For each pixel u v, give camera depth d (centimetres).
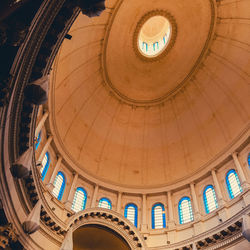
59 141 2508
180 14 2823
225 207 2191
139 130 3158
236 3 2456
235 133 2602
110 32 2675
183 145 2970
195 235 2195
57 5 1110
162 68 3125
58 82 2297
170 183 2775
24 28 1013
